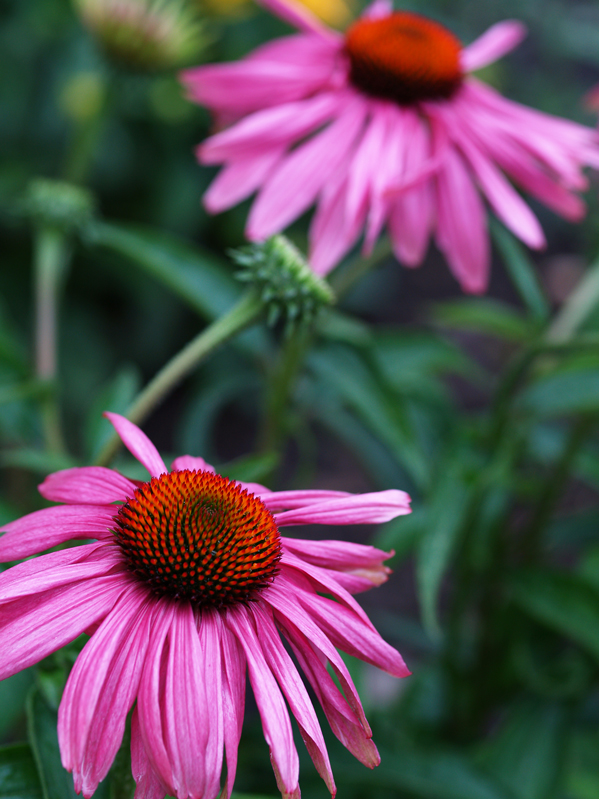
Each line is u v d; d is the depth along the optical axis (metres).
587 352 0.57
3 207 0.74
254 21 0.87
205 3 0.72
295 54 0.58
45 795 0.44
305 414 0.63
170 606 0.43
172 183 0.87
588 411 0.56
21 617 0.42
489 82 1.04
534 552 0.61
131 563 0.43
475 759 0.58
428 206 0.55
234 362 0.90
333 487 0.89
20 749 0.45
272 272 0.49
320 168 0.55
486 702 0.62
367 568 0.45
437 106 0.56
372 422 0.55
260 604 0.44
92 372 0.83
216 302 0.57
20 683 0.50
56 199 0.56
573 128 0.58
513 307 1.15
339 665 0.43
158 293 0.89
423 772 0.56
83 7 0.59
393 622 0.66
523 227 0.55
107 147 0.80
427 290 1.18
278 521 0.45
